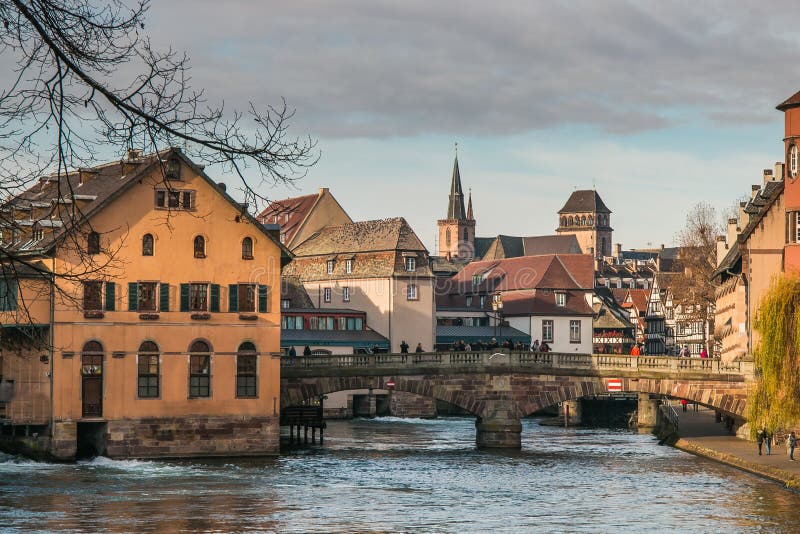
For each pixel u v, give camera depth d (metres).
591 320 162.25
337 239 148.25
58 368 75.25
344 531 51.75
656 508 59.59
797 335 68.94
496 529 52.53
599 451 93.06
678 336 199.50
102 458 77.06
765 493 65.75
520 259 169.62
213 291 80.50
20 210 20.11
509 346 94.50
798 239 84.38
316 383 88.62
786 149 85.12
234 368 81.12
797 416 69.19
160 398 78.56
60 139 17.41
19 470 71.81
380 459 83.88
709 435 100.81
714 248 148.38
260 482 68.50
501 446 92.62
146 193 78.06
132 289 77.56
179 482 67.62
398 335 138.38
